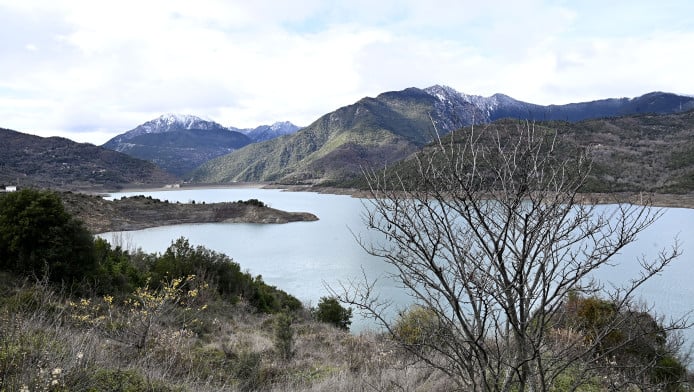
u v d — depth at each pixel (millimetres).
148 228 76188
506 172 2570
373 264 37562
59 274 14523
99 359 4859
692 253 36188
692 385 5492
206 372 6898
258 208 91438
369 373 6332
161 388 4723
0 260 14844
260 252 49812
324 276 35219
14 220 14938
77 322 6422
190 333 9531
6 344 3742
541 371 2547
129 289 16562
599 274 28391
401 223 2668
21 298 5684
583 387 4109
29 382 3229
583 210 2557
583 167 2516
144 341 6984
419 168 2656
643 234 46656
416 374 5480
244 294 21625
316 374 8164
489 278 2635
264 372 8078
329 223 80938
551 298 2586
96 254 16359
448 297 2611
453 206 2590
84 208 73750
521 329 2525
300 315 22484
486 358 2584
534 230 2439
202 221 86250
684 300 23062
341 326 19766
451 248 2633
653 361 3141
